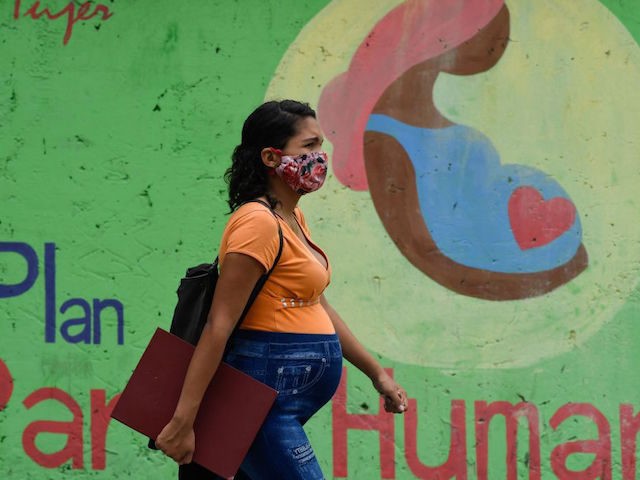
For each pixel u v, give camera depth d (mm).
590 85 6008
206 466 3740
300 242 3877
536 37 6020
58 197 6031
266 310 3805
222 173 6043
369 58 6047
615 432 5965
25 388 6012
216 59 6043
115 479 6012
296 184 3906
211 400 3762
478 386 6000
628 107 5996
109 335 6023
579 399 5973
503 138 6020
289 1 6047
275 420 3838
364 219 6039
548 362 5992
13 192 6023
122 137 6043
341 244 6043
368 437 6004
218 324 3623
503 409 5992
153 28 6047
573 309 5996
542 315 6004
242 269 3641
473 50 6027
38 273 6023
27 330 6020
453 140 6035
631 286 5980
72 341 6020
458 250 6020
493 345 6008
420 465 5996
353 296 6031
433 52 6039
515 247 6020
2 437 6008
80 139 6039
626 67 6000
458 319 6020
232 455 3740
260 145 3918
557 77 6016
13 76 6035
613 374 5965
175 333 3877
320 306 4043
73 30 6039
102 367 6020
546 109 6020
